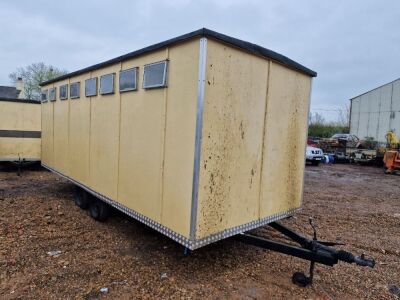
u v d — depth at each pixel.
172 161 3.25
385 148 17.67
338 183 10.83
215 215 3.17
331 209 6.93
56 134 6.71
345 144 20.09
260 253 4.16
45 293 3.02
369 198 8.35
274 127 3.85
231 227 3.38
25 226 4.85
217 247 4.30
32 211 5.65
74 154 5.79
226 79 3.11
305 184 10.32
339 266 3.89
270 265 3.82
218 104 3.05
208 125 2.97
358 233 5.30
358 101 30.39
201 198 3.00
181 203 3.12
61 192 7.33
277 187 4.04
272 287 3.30
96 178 4.96
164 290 3.15
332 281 3.49
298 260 3.99
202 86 2.87
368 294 3.25
